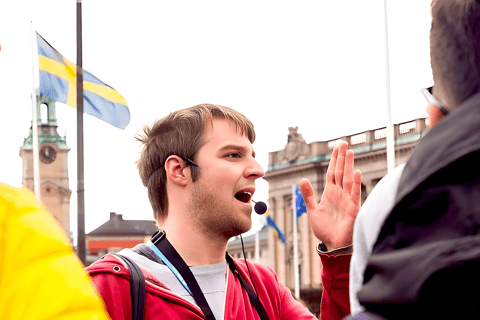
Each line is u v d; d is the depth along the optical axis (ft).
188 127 5.21
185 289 4.94
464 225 1.45
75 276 2.10
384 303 1.51
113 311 4.55
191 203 5.15
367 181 122.11
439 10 1.90
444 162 1.51
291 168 139.85
